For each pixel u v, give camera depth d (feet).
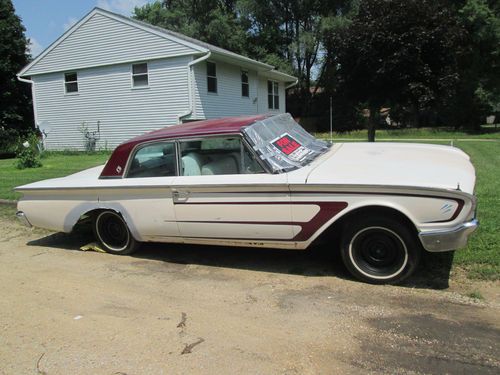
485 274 13.76
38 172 39.99
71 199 17.65
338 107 114.73
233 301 13.10
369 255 13.80
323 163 15.24
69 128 67.26
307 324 11.52
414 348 10.18
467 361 9.59
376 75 43.24
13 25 89.86
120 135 63.72
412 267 13.32
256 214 14.47
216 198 14.94
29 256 18.22
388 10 42.68
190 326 11.68
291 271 15.19
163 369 9.76
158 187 15.69
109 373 9.70
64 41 65.05
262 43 122.11
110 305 13.17
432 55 43.04
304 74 128.26
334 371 9.45
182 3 131.13
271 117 17.24
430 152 16.43
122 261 17.11
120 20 60.34
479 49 96.22
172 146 15.88
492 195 22.67
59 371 9.88
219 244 15.55
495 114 128.36
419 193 12.60
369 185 12.99
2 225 23.12
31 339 11.35
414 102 45.57
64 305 13.30
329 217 13.64
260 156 14.58
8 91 90.02
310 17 122.42
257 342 10.75
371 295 13.04
